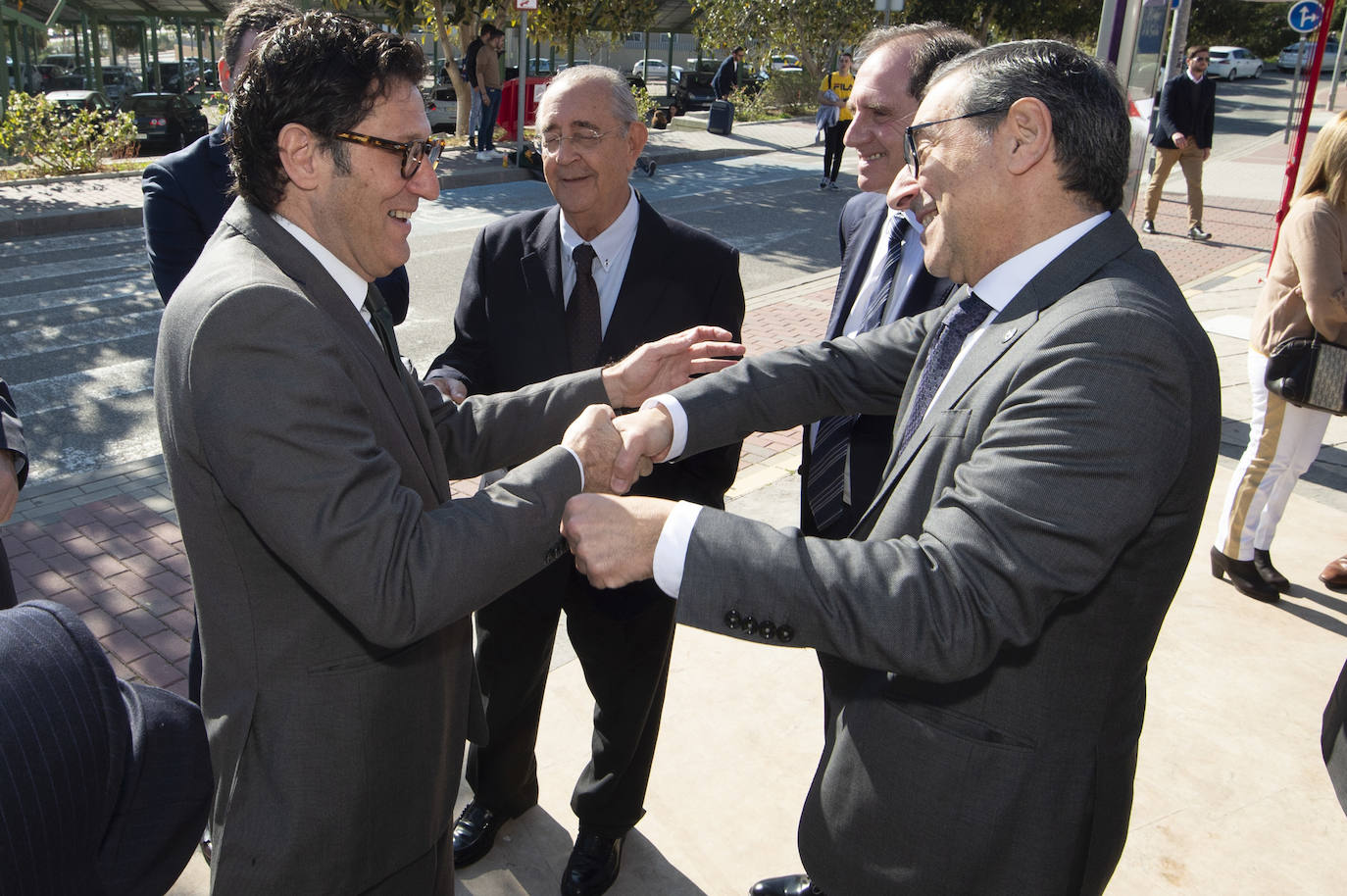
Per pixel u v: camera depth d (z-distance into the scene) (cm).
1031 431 126
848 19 2222
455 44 1867
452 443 191
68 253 904
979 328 152
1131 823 257
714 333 203
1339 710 188
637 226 237
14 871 76
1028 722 143
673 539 135
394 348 164
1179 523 139
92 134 1320
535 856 248
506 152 1450
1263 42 4588
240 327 127
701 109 2595
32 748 79
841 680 165
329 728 145
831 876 159
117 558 394
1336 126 317
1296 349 328
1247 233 1111
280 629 143
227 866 145
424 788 160
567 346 240
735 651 329
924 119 146
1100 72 139
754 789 269
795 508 434
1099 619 141
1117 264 138
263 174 143
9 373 596
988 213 142
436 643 159
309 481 127
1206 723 297
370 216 147
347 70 137
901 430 166
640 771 237
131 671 328
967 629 124
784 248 1010
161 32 4009
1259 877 241
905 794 148
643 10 1873
